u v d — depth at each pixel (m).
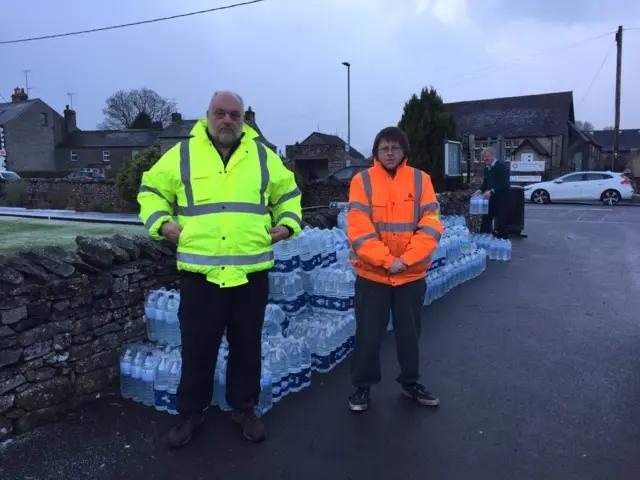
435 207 3.39
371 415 3.44
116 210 14.20
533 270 7.91
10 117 55.19
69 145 61.47
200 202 2.87
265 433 3.19
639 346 4.60
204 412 3.48
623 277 7.37
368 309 3.38
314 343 4.09
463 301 6.14
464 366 4.21
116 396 3.70
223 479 2.78
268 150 3.14
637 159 34.56
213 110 2.81
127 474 2.81
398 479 2.76
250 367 3.11
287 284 4.30
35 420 3.26
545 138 44.66
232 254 2.89
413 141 13.20
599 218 15.52
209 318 2.96
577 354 4.43
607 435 3.14
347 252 5.41
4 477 2.77
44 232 9.05
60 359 3.42
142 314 4.05
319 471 2.84
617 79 29.19
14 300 3.14
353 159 31.77
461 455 2.97
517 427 3.26
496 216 9.42
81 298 3.54
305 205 16.66
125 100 76.06
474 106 50.41
